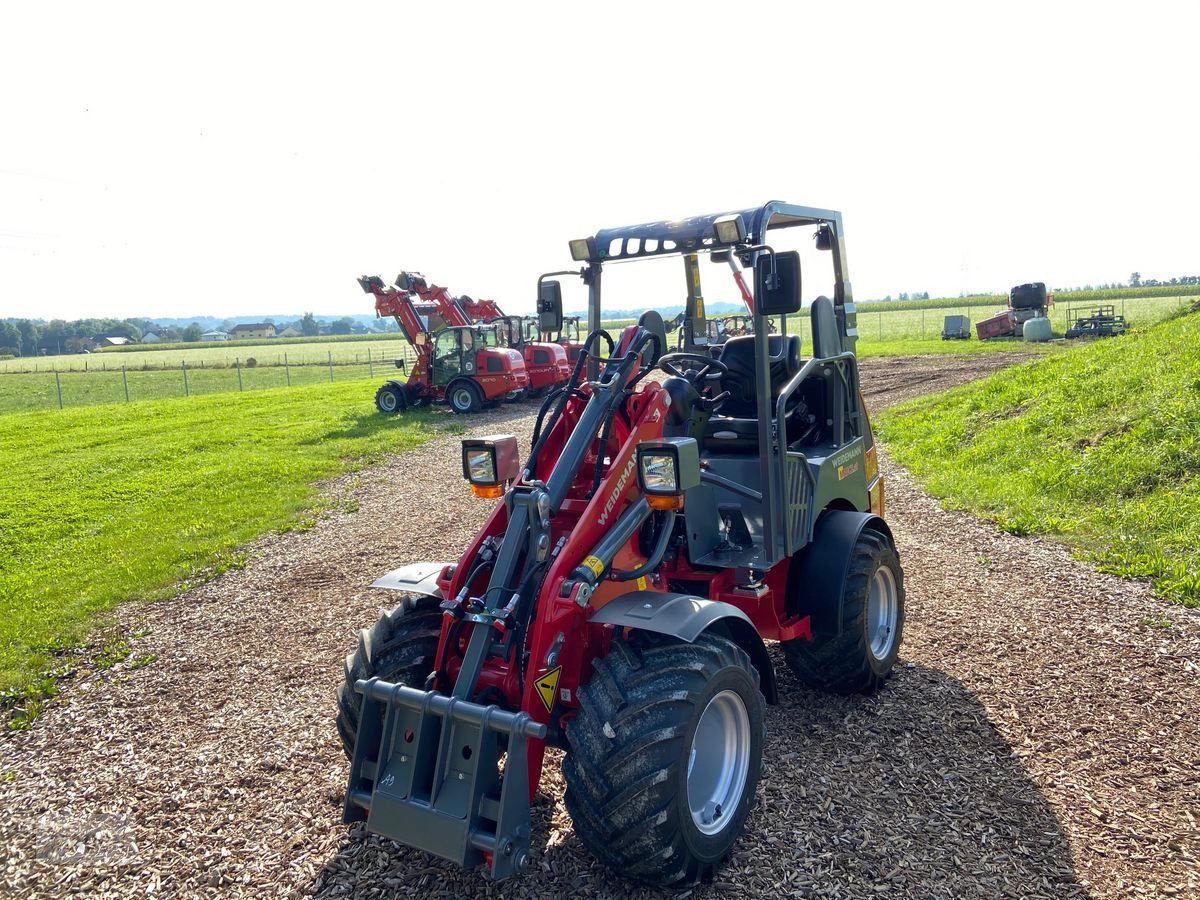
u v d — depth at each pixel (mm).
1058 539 7453
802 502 4484
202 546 9312
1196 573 6094
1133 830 3531
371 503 11477
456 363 21000
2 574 8977
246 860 3674
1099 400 10914
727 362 4996
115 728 5098
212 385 43500
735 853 3479
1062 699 4699
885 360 29234
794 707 4766
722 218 3889
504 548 3488
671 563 4312
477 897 3320
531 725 2926
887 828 3607
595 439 3941
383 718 3270
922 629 5816
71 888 3566
